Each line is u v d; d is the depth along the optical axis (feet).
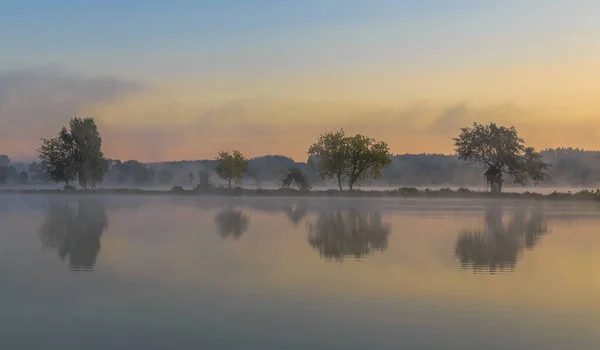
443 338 36.78
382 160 280.92
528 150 269.44
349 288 50.78
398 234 95.30
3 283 52.65
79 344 35.58
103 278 55.21
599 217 138.41
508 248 77.82
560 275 57.21
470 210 167.53
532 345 35.58
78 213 148.15
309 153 287.48
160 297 47.29
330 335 37.29
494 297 47.42
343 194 270.05
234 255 70.33
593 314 42.29
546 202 221.05
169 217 134.00
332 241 85.46
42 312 42.65
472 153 271.28
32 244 80.74
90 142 303.48
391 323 39.96
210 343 35.70
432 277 56.03
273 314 42.11
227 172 315.58
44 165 303.68
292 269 60.34
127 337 36.86
